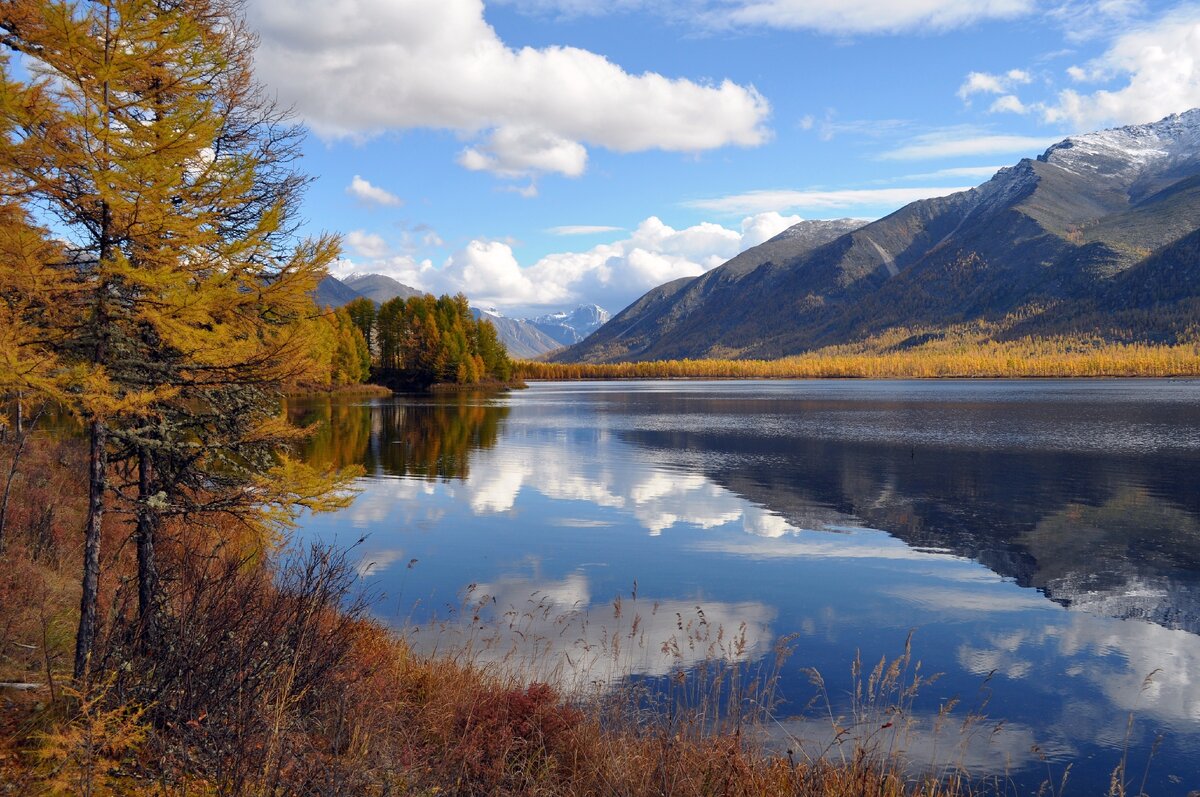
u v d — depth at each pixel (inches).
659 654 479.5
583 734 298.0
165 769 194.4
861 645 524.7
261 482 261.9
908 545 832.3
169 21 220.1
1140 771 365.7
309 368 258.7
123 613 251.4
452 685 330.3
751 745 312.0
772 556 772.0
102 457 224.5
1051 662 503.2
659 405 3735.2
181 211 228.7
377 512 954.1
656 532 873.5
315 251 241.1
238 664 240.1
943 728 402.0
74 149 206.5
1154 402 3585.1
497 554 749.3
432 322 4835.1
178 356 250.8
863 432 2177.7
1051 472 1366.9
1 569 330.0
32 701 226.2
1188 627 578.2
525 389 6323.8
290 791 199.2
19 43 209.0
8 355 183.6
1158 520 967.0
